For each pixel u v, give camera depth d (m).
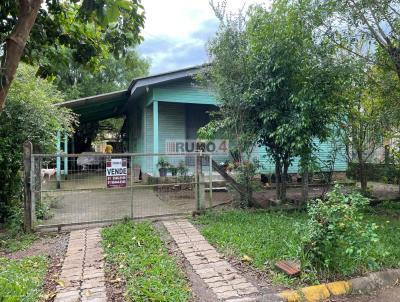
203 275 3.73
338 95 6.58
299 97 6.20
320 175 8.11
